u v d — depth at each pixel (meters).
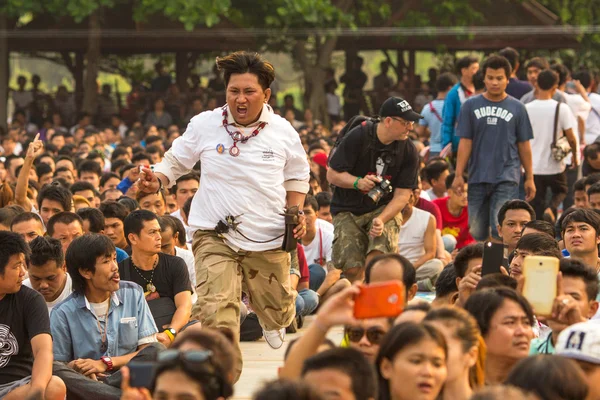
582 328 10.57
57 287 17.17
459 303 14.09
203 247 15.70
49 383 15.18
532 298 11.80
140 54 69.56
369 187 19.42
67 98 68.62
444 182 30.05
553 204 30.22
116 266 16.64
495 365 11.48
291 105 65.19
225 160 15.48
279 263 15.88
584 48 65.38
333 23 61.94
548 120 29.30
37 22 65.94
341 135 20.17
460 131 25.38
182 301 18.48
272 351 20.67
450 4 63.38
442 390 10.34
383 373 9.86
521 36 65.12
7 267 14.87
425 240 24.56
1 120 65.75
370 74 95.00
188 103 67.31
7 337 15.24
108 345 16.70
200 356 8.75
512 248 20.72
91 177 31.92
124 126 64.69
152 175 15.65
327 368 8.92
